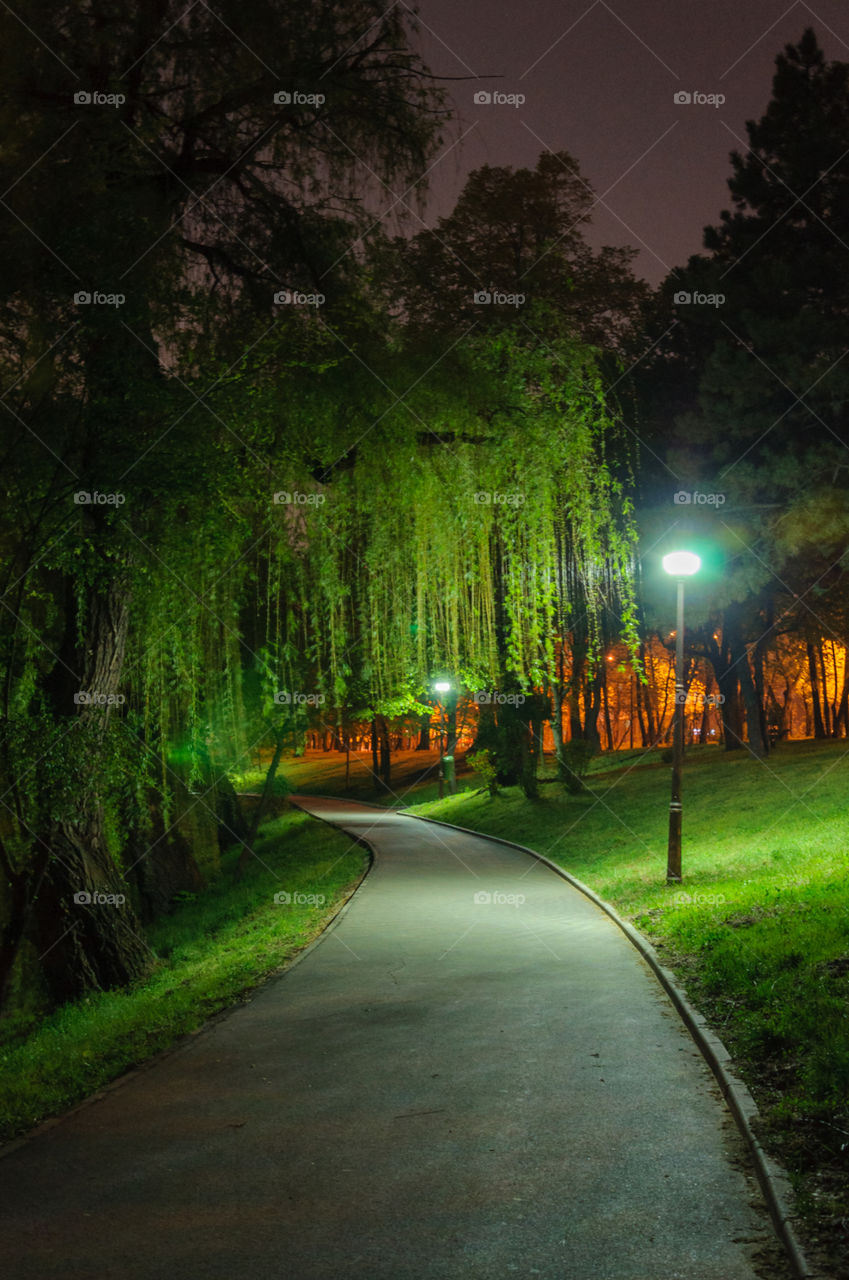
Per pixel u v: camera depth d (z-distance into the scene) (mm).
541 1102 7281
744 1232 5043
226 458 11438
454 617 13719
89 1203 5617
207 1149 6496
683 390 36188
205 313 11703
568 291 14031
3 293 10516
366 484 13031
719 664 47406
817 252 29797
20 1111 7500
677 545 31344
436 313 13367
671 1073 7926
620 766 49781
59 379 10891
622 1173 5863
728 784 34656
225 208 13242
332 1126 6902
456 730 50750
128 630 14211
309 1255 4891
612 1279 4582
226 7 11727
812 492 28703
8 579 11773
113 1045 9883
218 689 16234
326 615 13367
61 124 10812
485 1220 5262
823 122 30109
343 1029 9852
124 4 11227
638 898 18453
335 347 12273
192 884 31953
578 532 14055
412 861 29156
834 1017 8062
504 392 13086
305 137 12812
